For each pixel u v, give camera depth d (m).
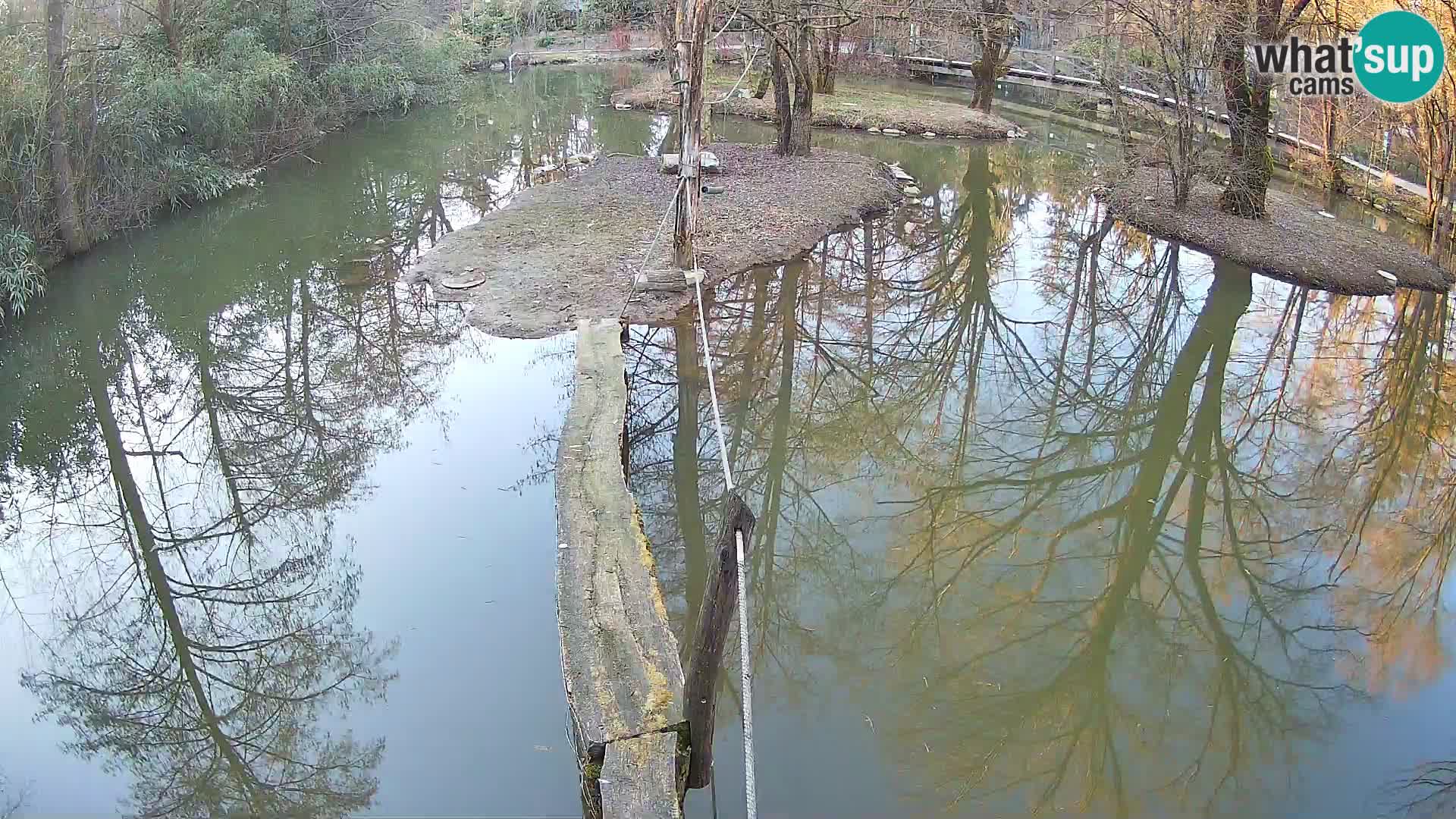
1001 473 7.96
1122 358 10.26
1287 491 7.77
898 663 5.58
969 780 4.62
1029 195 16.61
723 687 5.25
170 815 4.53
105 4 13.59
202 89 13.74
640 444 7.74
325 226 13.91
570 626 4.44
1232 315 11.12
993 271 12.77
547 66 32.25
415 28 22.88
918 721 5.06
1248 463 8.21
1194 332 10.78
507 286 10.15
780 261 11.61
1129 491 7.72
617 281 10.17
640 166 15.77
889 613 6.09
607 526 5.20
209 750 4.97
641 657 4.26
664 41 17.77
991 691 5.34
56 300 10.64
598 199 13.31
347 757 4.71
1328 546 7.00
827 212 13.52
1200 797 4.58
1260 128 13.27
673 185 14.20
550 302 9.74
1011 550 6.88
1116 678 5.50
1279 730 5.12
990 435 8.62
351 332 10.30
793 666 5.52
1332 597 6.39
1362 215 14.84
